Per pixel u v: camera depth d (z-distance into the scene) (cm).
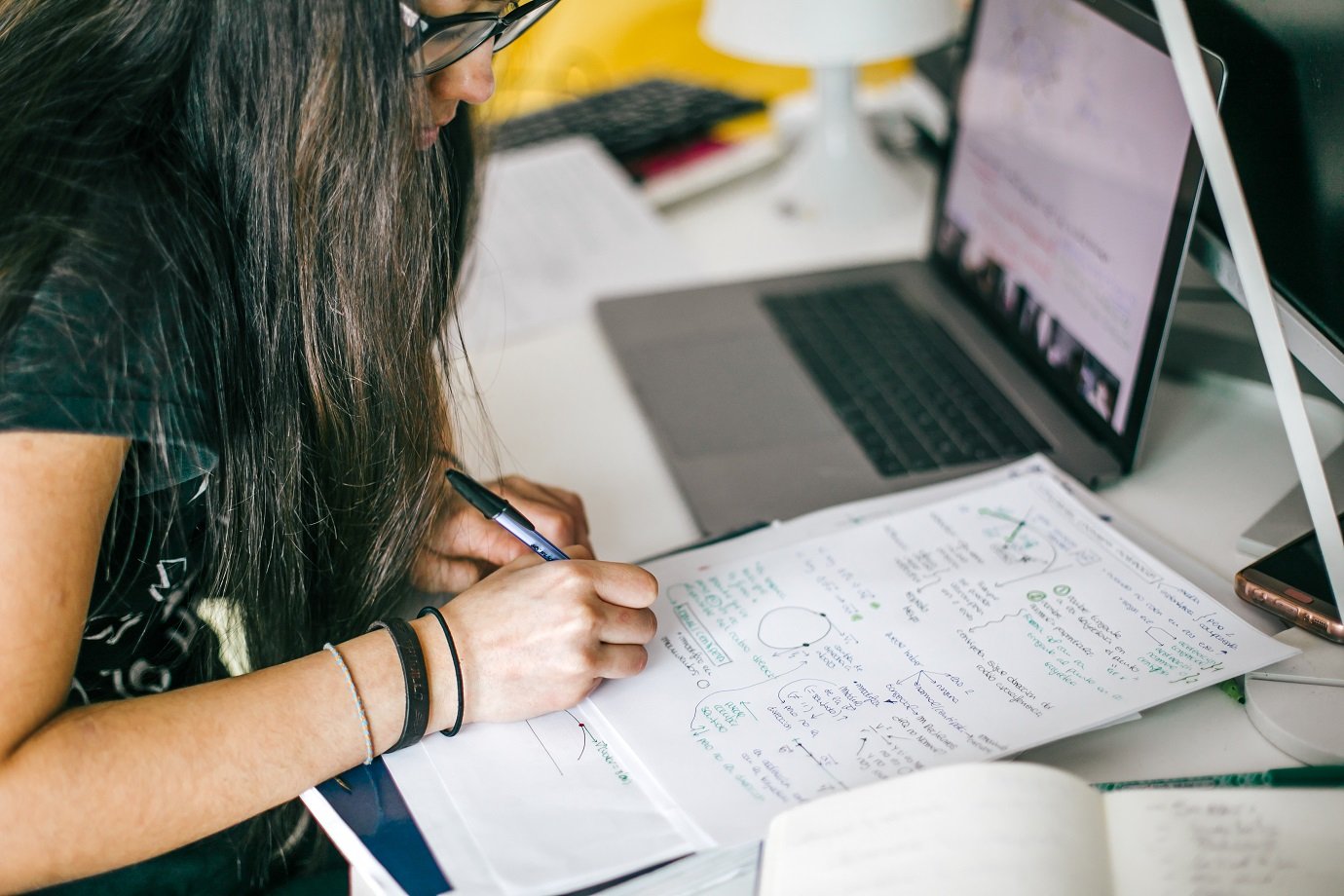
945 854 45
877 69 146
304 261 59
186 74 56
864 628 62
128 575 60
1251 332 83
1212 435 81
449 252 69
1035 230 86
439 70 60
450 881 50
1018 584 64
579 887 50
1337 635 60
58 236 51
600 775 55
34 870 52
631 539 77
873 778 53
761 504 76
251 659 69
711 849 50
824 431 83
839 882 45
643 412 87
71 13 55
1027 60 86
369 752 56
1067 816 46
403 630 58
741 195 122
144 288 53
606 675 59
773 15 103
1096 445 79
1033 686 58
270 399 61
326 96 55
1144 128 71
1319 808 47
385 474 66
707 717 58
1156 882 45
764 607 65
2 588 50
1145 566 65
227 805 54
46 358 50
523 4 62
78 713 54
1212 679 57
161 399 53
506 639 58
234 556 64
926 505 71
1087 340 80
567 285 106
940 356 91
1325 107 62
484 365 96
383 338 62
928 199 118
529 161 126
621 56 160
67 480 51
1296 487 74
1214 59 60
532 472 83
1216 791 48
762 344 95
